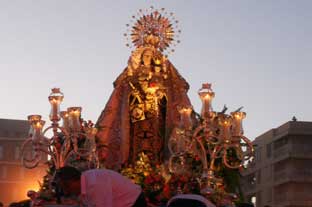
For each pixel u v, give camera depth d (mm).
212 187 13289
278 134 50406
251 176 54219
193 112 14914
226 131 13641
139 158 15812
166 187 12570
